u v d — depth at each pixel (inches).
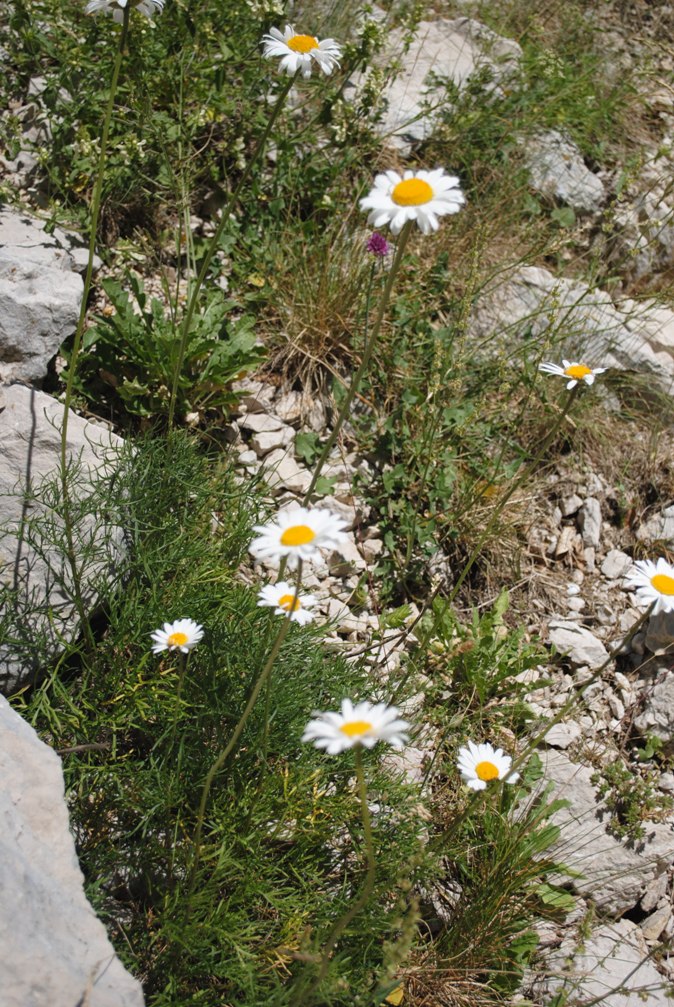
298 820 27.8
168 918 26.0
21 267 36.3
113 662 29.4
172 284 40.4
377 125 47.9
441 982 28.5
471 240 44.7
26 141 40.3
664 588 24.5
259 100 44.8
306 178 43.8
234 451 37.5
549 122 51.8
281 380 40.0
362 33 44.0
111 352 36.6
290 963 26.3
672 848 33.6
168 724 28.6
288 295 41.1
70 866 24.1
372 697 31.7
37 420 32.4
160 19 42.1
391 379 40.4
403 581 37.0
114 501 30.5
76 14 44.2
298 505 37.4
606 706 36.6
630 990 28.7
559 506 41.3
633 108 57.5
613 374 44.0
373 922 26.5
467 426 40.0
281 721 28.8
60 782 25.1
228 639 29.7
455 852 29.8
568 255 48.6
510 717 34.7
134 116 41.8
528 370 41.2
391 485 37.8
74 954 22.5
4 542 30.5
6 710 25.7
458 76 52.4
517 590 38.7
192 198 42.3
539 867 31.4
